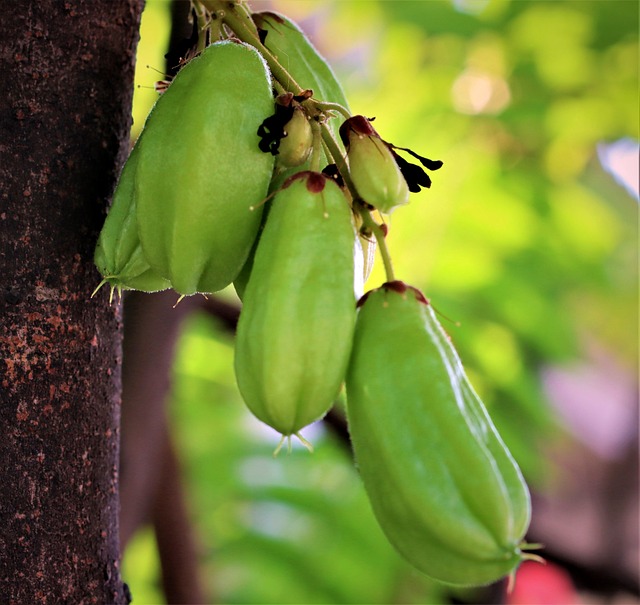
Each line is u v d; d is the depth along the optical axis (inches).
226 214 14.1
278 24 15.9
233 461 28.6
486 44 27.1
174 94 14.4
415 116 27.0
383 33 27.9
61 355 14.7
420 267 26.0
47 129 14.7
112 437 15.2
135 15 15.4
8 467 14.4
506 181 27.1
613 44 26.6
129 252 14.5
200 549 24.1
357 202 14.5
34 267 14.6
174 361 21.2
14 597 14.4
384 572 28.2
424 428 13.6
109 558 15.1
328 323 13.6
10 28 14.7
